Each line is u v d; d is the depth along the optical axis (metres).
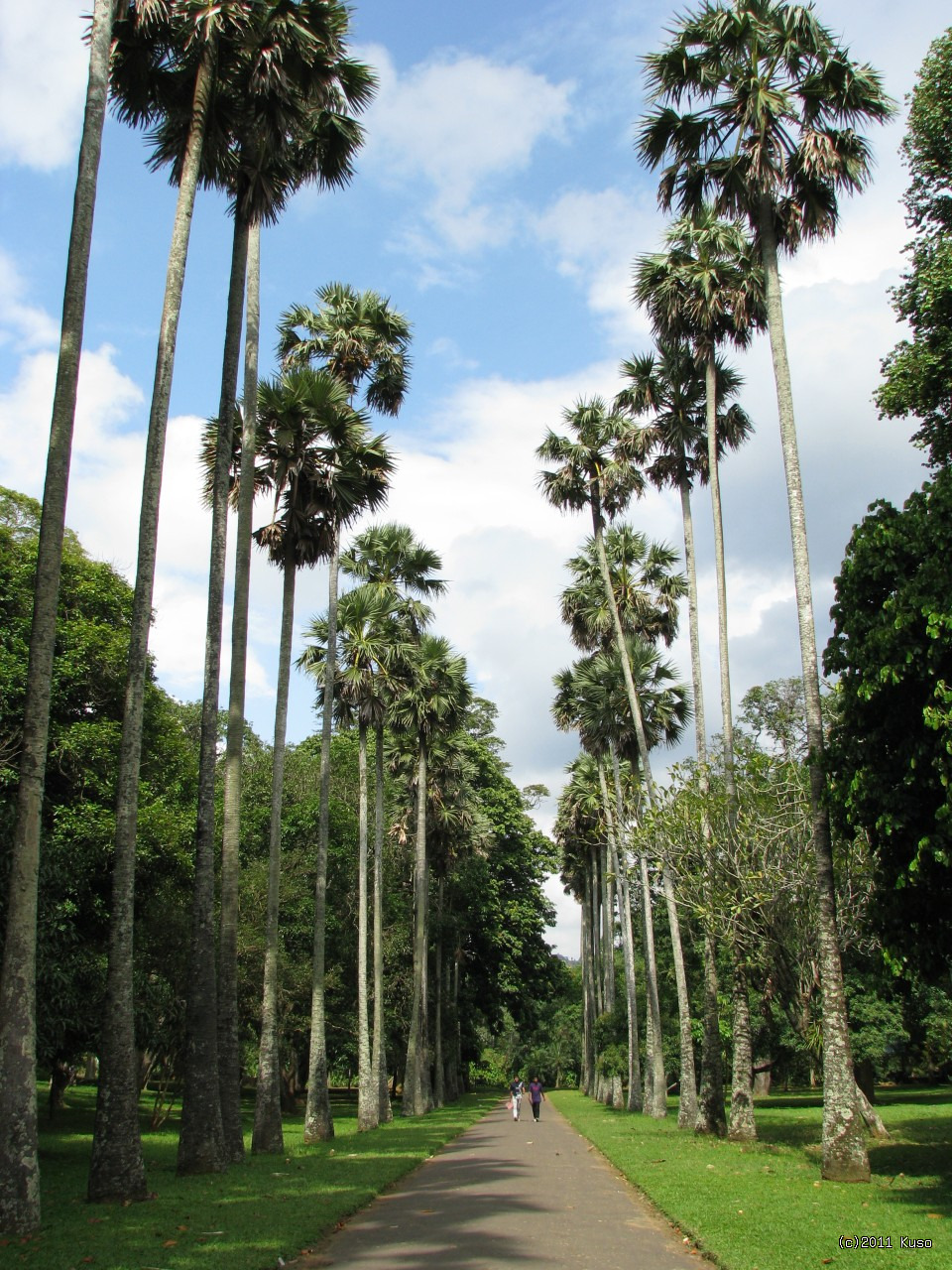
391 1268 8.12
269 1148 18.67
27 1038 10.23
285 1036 35.72
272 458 22.61
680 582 32.00
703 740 23.22
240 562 18.94
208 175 17.48
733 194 17.56
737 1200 11.52
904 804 12.37
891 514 13.74
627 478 28.27
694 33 17.11
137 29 14.96
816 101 16.52
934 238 17.25
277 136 16.95
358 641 29.70
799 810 20.02
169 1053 25.27
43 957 16.31
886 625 12.45
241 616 18.69
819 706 15.18
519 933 49.41
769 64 16.88
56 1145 20.03
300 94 16.73
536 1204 12.05
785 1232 9.25
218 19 14.90
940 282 15.88
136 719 13.02
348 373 27.39
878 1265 7.67
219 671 16.28
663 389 25.95
